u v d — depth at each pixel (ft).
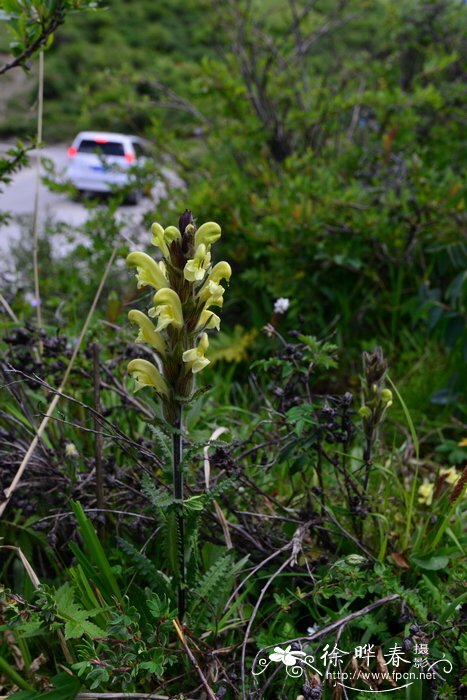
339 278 16.33
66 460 8.55
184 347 5.87
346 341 15.84
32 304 11.68
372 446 8.34
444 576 8.50
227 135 20.52
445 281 16.16
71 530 8.64
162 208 18.71
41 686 7.20
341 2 25.40
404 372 14.80
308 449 8.49
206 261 5.75
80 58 97.96
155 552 8.55
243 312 17.44
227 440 9.61
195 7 25.68
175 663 7.24
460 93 22.13
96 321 11.44
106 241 16.84
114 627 6.29
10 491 7.79
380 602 7.19
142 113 25.18
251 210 16.71
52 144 79.61
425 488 9.61
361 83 23.94
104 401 10.72
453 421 12.68
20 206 41.14
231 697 7.03
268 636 7.16
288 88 21.89
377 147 20.21
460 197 15.14
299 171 19.53
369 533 8.81
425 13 25.59
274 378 9.46
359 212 15.88
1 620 7.09
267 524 8.83
